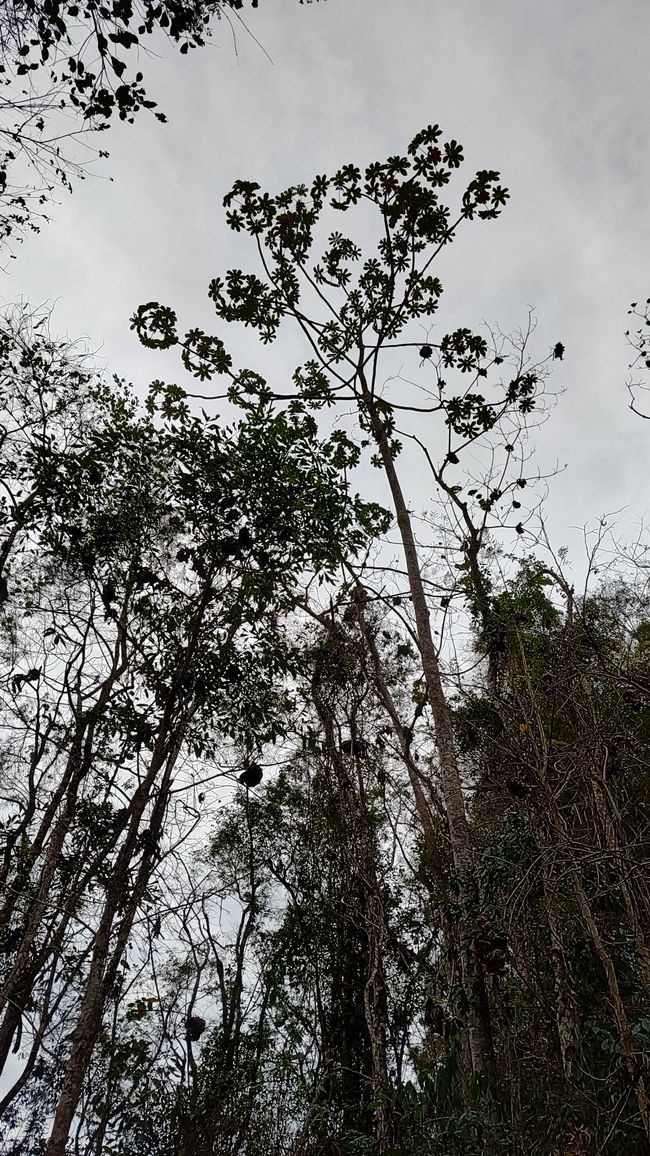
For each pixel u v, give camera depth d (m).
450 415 11.60
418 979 8.95
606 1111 5.51
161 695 9.27
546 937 7.09
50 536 10.07
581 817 6.46
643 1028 5.56
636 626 8.21
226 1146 10.31
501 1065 6.76
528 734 6.54
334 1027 10.74
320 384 12.12
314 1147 8.49
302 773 12.21
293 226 11.14
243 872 13.55
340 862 10.85
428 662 8.77
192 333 11.41
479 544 10.55
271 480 9.23
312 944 12.12
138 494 10.30
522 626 8.45
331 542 9.82
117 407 10.55
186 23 4.52
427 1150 5.76
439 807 9.37
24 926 9.85
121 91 4.73
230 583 9.71
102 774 9.73
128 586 10.18
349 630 11.51
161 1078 11.12
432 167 10.55
